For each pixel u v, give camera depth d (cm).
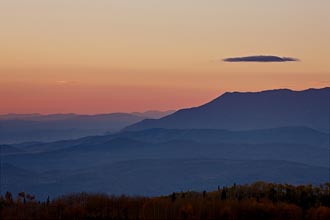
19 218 13825
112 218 14338
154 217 14225
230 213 14450
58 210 14562
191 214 14250
